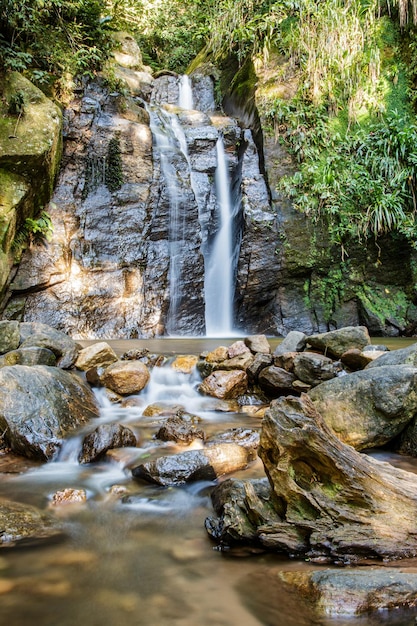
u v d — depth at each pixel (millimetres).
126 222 9086
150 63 16469
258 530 2102
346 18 10023
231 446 3164
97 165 9172
